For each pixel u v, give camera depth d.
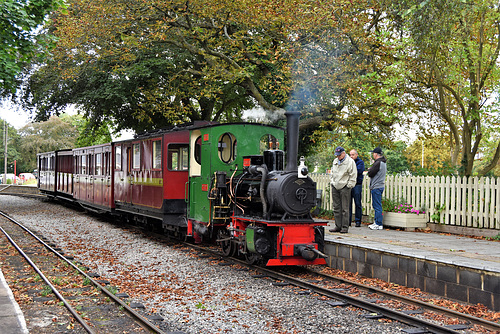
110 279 8.95
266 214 9.43
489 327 5.93
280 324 6.27
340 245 9.68
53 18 18.67
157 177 13.66
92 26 17.56
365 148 30.95
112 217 20.62
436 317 6.41
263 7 15.09
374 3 15.45
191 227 12.34
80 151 23.64
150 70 21.66
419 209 12.30
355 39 15.81
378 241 9.72
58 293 7.50
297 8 14.59
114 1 17.16
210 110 26.23
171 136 13.20
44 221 19.20
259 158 10.17
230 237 10.64
